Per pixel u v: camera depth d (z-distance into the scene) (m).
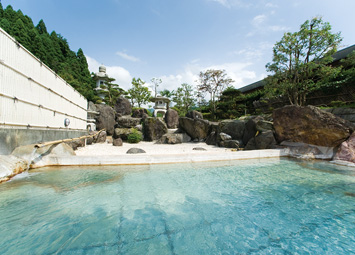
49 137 6.79
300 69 11.95
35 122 5.93
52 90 7.06
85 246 1.96
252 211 2.91
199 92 26.41
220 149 10.77
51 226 2.32
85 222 2.45
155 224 2.46
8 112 4.67
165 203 3.14
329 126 7.36
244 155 7.06
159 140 14.13
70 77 23.94
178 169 5.36
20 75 5.15
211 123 15.53
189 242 2.09
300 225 2.53
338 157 6.83
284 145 8.66
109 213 2.73
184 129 16.19
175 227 2.40
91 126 13.61
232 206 3.07
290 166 6.03
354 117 8.73
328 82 12.88
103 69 25.59
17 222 2.38
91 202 3.08
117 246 1.97
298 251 1.99
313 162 6.71
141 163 5.78
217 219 2.64
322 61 11.17
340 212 2.91
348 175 4.99
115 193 3.50
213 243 2.09
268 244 2.11
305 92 12.91
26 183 3.84
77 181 4.09
